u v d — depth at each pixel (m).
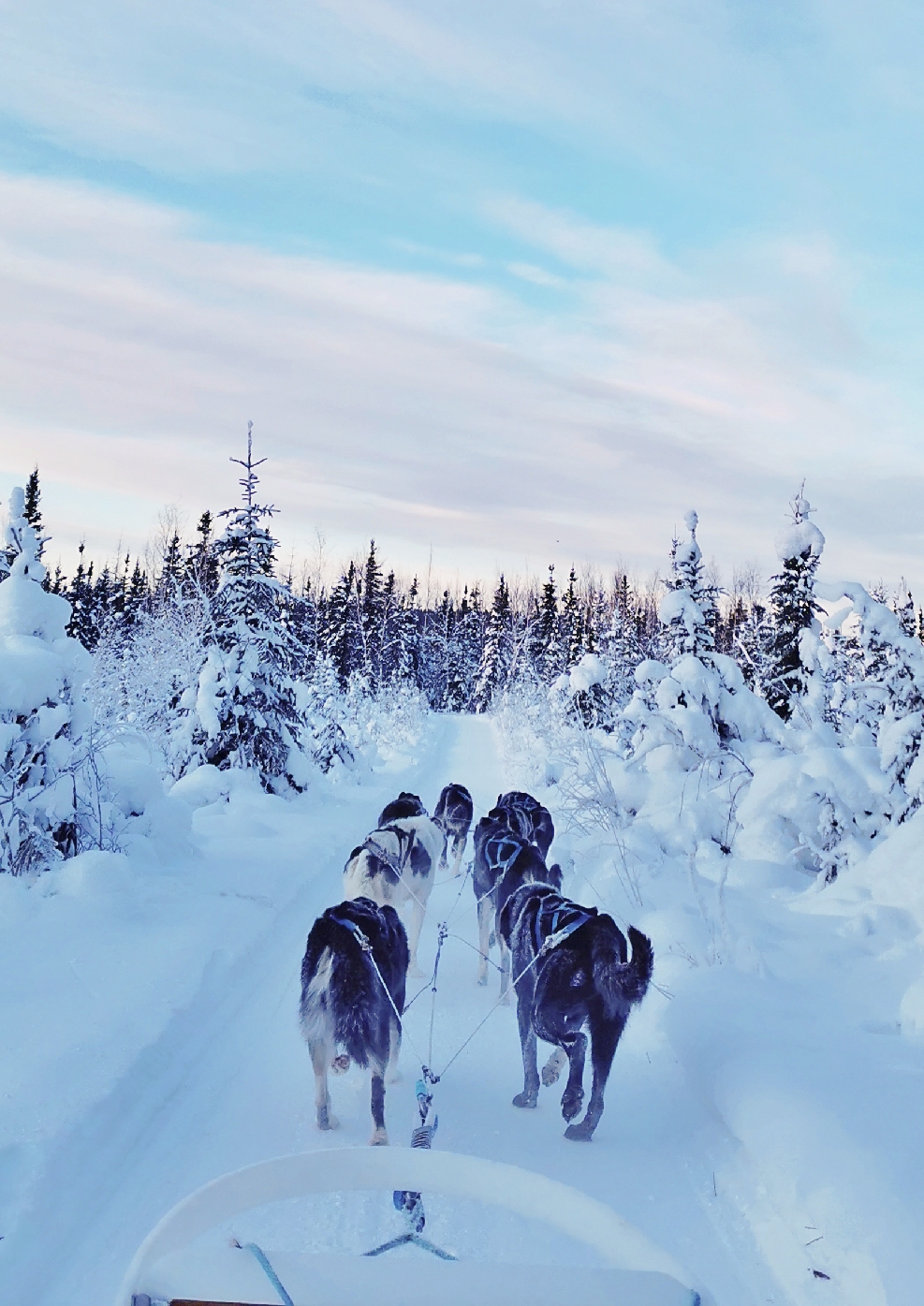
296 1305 2.81
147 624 32.53
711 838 13.16
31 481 46.66
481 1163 3.52
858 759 12.45
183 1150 5.19
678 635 21.42
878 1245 3.94
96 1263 4.10
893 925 8.93
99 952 7.96
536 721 28.94
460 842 13.31
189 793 17.50
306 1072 6.34
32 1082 5.43
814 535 23.92
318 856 13.48
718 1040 6.22
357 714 33.38
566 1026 5.65
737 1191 4.88
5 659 10.37
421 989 8.33
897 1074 5.34
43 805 10.38
